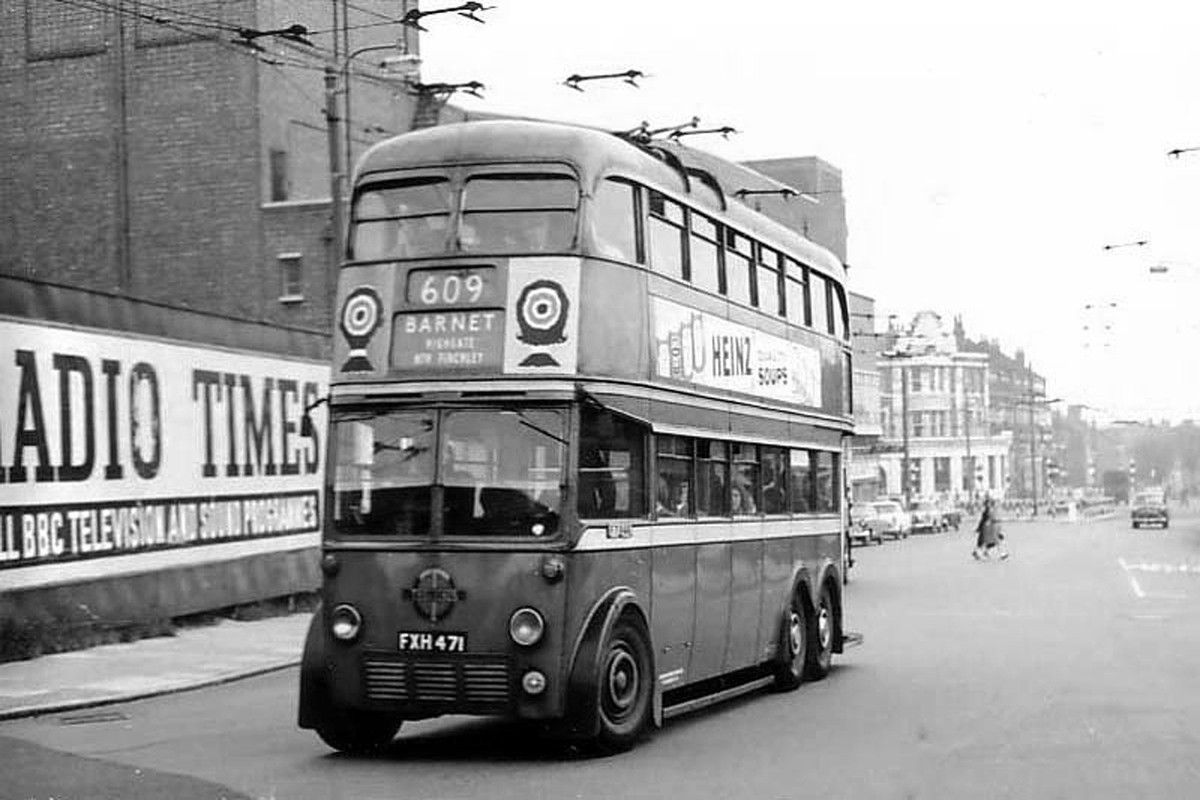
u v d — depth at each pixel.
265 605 27.98
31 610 21.91
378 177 13.24
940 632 25.89
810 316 19.55
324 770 12.30
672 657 14.32
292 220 40.19
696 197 15.52
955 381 141.25
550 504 12.36
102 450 23.41
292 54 40.72
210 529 26.30
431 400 12.69
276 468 28.44
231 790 11.34
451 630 12.34
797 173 79.62
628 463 13.46
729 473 16.19
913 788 11.19
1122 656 21.56
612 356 13.10
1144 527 93.56
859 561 53.66
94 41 41.84
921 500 110.25
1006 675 19.27
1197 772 11.88
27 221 42.25
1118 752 12.90
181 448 25.52
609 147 13.47
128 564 24.02
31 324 21.89
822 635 19.25
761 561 17.08
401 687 12.45
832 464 20.41
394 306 12.93
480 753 13.20
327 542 12.73
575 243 12.80
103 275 41.59
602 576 12.77
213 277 40.72
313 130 41.94
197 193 40.97
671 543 14.31
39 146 42.28
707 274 15.74
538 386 12.52
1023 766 12.18
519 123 13.37
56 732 15.42
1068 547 64.81
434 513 12.49
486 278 12.77
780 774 11.88
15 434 21.52
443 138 13.24
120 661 21.66
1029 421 167.12
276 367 28.59
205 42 40.72
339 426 12.89
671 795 10.95
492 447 12.52
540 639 12.22
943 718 15.27
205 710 17.12
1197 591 36.56
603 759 12.73
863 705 16.48
